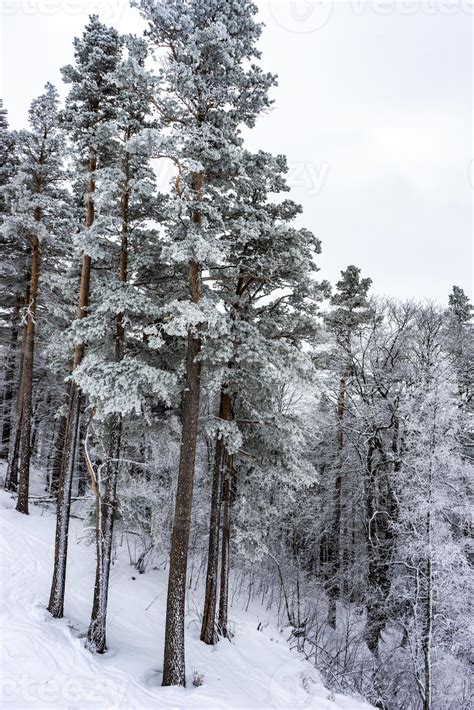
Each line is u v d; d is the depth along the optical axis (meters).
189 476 10.83
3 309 24.42
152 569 18.30
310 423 20.92
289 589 21.81
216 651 12.55
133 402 10.58
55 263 19.66
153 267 12.77
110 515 11.73
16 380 24.50
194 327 10.68
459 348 22.12
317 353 19.45
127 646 11.73
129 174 12.32
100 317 11.71
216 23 9.38
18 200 17.34
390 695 13.94
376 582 17.08
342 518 21.70
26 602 11.82
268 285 13.83
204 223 10.59
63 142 17.41
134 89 10.59
